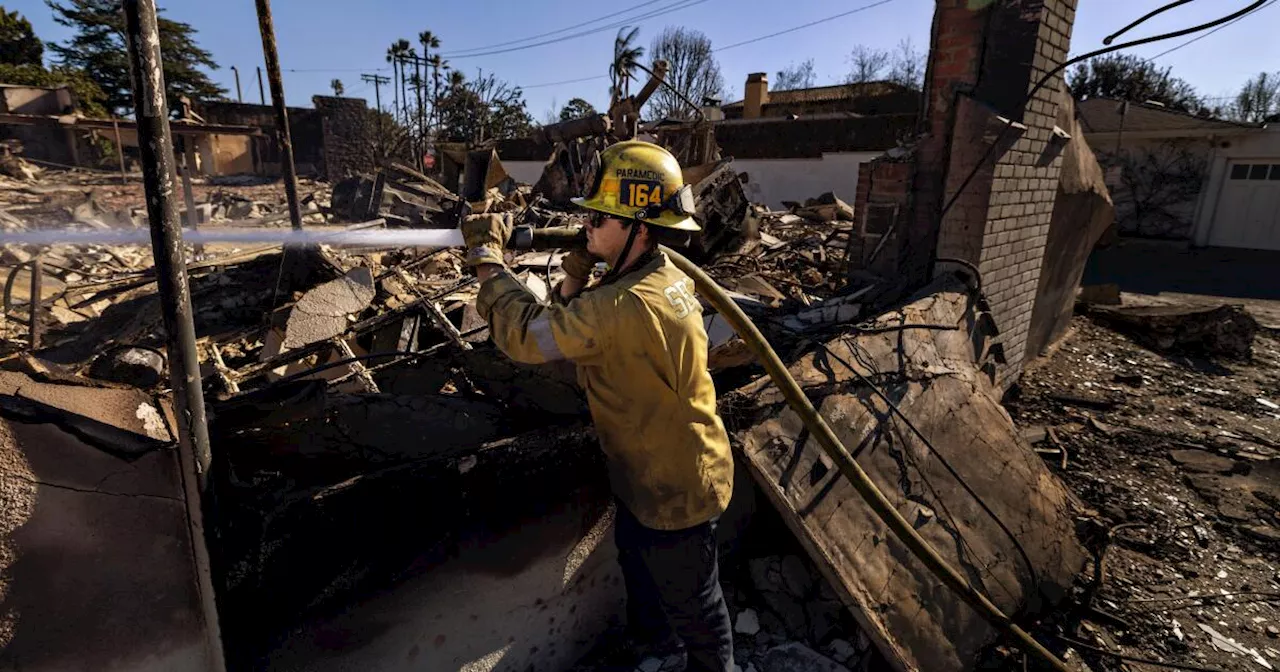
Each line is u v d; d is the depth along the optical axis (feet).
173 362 3.90
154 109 3.35
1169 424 16.15
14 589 3.82
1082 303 26.96
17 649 3.89
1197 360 21.65
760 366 10.18
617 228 5.67
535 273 15.64
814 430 6.26
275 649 5.00
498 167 34.83
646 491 5.84
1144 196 61.16
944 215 14.20
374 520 5.34
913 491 9.05
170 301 3.74
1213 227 58.03
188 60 122.21
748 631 8.21
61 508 3.89
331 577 5.20
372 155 86.84
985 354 14.20
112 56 108.78
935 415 10.30
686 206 5.66
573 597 7.39
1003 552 9.25
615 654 7.88
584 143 33.81
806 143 51.16
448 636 6.19
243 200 45.70
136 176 62.23
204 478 4.18
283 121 13.26
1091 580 10.08
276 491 4.89
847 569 7.53
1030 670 8.28
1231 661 8.64
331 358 11.28
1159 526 11.71
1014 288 16.30
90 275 17.25
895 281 14.44
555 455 6.44
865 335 10.67
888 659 7.30
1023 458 10.89
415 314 11.86
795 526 7.41
